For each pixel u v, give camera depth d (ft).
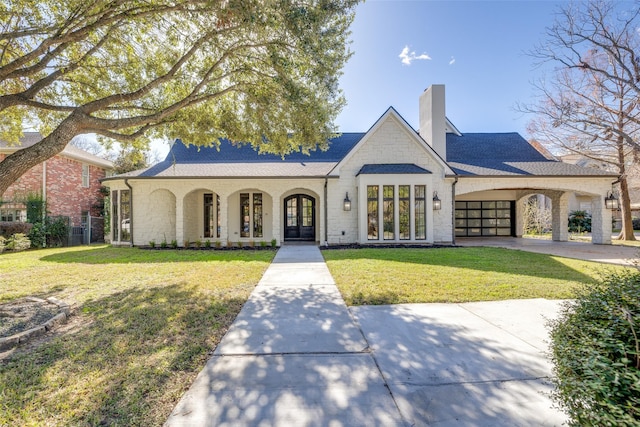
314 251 40.29
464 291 19.67
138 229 47.37
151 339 12.84
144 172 48.19
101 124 21.93
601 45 45.39
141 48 28.27
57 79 25.29
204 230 53.52
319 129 29.86
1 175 17.54
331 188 46.62
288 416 7.95
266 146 34.35
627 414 5.02
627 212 54.70
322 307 17.10
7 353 11.66
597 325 6.72
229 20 20.99
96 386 9.39
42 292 20.34
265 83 28.07
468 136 61.77
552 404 7.97
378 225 43.80
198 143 34.60
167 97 31.63
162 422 7.77
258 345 12.30
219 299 18.57
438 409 8.20
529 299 18.01
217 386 9.34
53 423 7.75
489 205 64.39
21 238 46.55
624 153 51.47
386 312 16.14
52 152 19.43
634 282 7.74
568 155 57.21
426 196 43.73
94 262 32.76
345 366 10.56
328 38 23.35
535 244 48.14
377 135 46.78
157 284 22.40
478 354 11.34
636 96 45.88
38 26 22.75
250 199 53.83
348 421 7.75
